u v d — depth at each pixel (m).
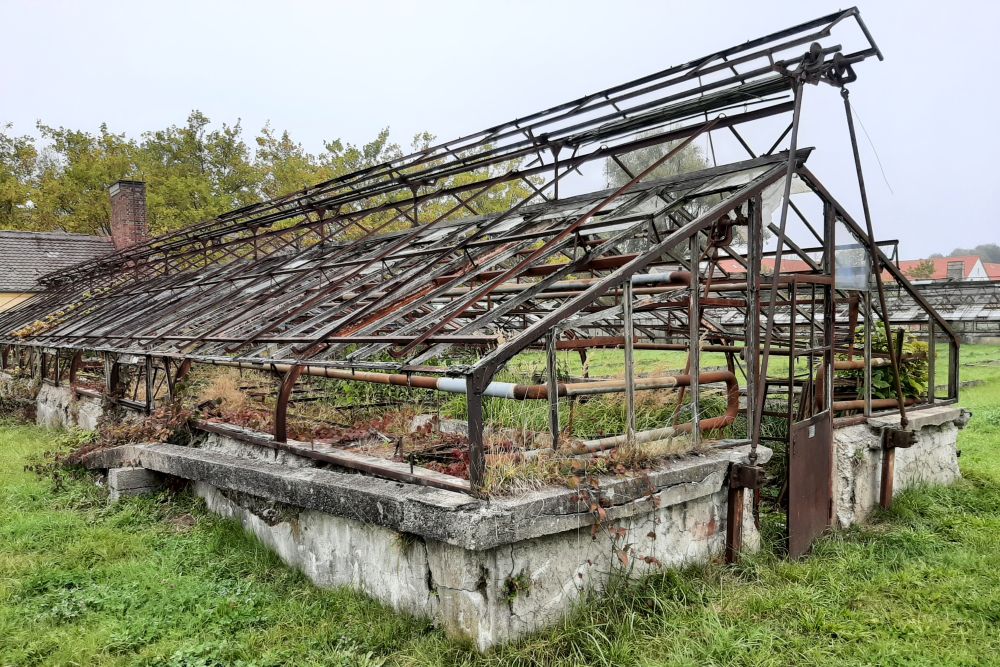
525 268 5.82
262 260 11.23
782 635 4.37
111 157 35.69
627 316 5.05
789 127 6.11
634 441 5.05
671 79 6.29
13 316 17.55
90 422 10.82
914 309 21.58
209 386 9.31
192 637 4.41
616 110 6.93
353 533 4.92
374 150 34.81
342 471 5.58
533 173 8.23
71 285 17.69
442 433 7.06
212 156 37.78
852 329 7.33
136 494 7.30
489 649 3.97
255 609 4.80
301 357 6.09
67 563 5.61
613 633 4.24
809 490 6.01
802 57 5.44
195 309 10.05
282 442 6.44
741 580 5.20
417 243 9.28
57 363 12.76
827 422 6.35
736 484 5.41
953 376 8.49
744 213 6.81
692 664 3.86
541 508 4.13
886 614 4.64
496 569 4.02
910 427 7.25
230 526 6.26
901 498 7.19
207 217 32.09
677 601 4.61
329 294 7.74
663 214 6.02
